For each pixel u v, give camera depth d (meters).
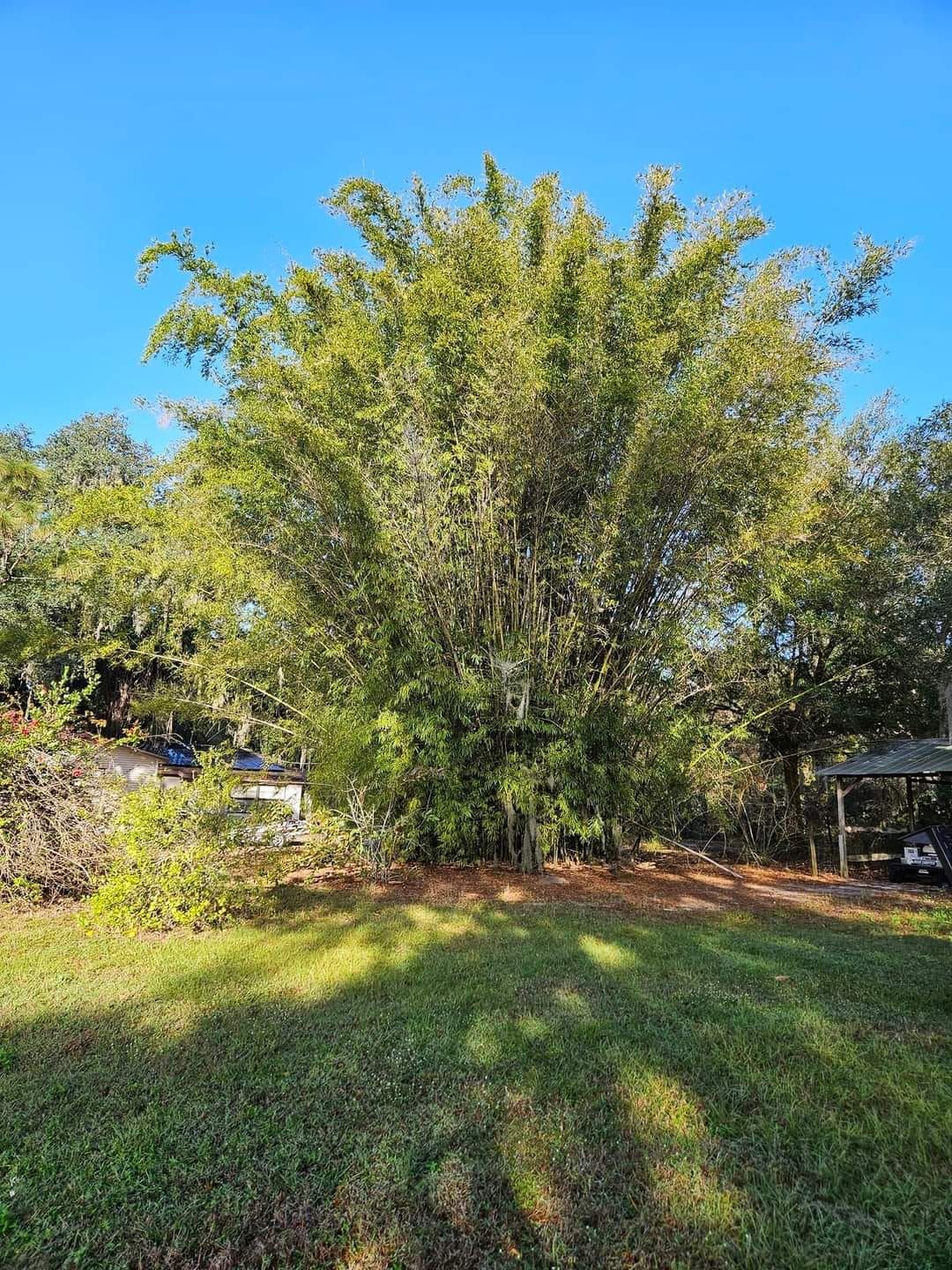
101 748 7.44
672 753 9.18
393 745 8.16
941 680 12.10
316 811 8.80
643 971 4.88
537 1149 2.52
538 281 8.64
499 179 10.01
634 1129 2.67
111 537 15.33
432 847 9.67
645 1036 3.59
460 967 4.90
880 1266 1.96
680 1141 2.58
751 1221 2.13
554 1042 3.51
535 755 8.78
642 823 10.31
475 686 8.18
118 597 11.55
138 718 16.06
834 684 13.30
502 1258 1.99
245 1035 3.62
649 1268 1.96
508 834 9.62
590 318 8.07
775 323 7.69
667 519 8.34
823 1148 2.54
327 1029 3.70
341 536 8.16
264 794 11.33
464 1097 2.92
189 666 11.52
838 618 11.95
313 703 9.88
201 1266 1.96
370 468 8.17
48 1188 2.28
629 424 8.17
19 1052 3.38
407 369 8.16
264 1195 2.25
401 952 5.31
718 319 8.56
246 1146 2.53
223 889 6.29
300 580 8.83
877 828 14.86
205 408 9.12
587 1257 2.00
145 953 5.26
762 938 6.12
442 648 8.45
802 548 9.79
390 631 8.32
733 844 13.84
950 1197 2.25
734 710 13.23
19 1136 2.60
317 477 7.76
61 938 5.73
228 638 10.78
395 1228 2.09
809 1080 3.09
